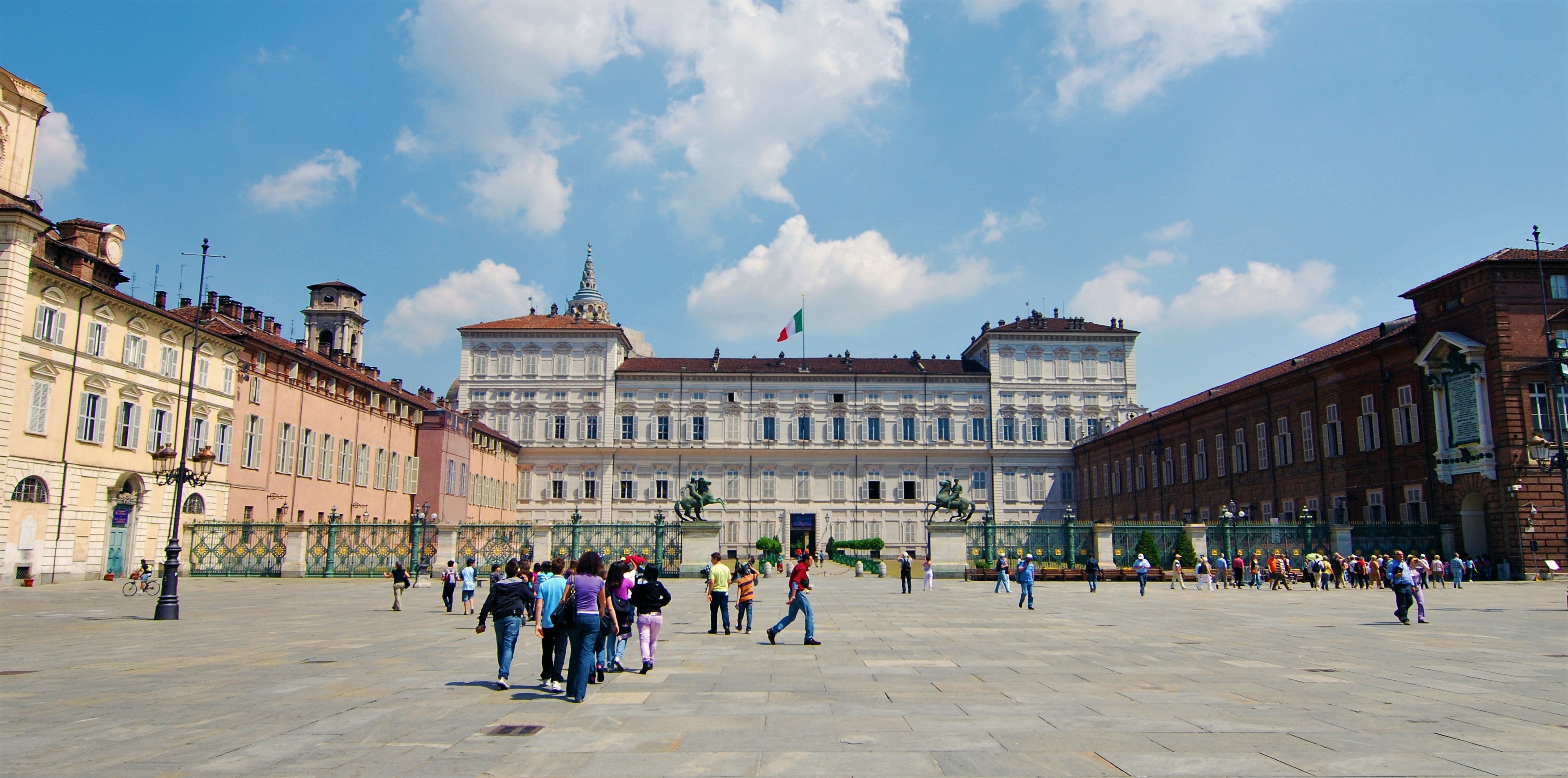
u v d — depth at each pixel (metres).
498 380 95.69
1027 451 96.38
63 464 41.88
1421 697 13.75
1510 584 44.34
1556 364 38.94
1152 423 83.44
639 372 95.75
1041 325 99.00
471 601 30.38
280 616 28.92
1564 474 37.78
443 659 18.22
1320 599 37.41
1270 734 11.05
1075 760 9.78
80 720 11.95
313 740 10.77
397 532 54.31
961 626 25.84
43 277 40.97
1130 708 12.80
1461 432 49.25
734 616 28.95
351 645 20.70
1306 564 48.09
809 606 21.09
